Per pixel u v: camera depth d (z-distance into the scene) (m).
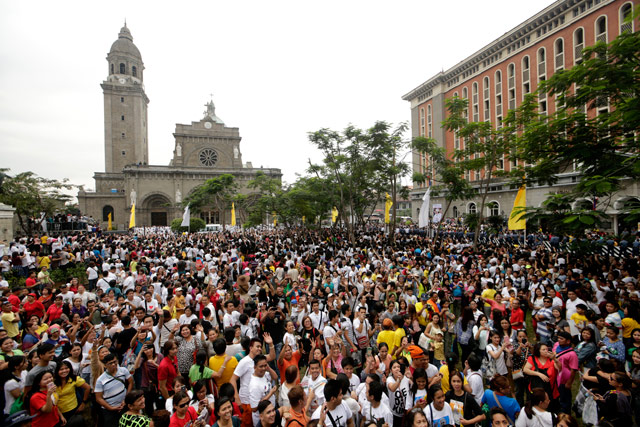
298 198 32.44
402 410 5.61
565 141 11.38
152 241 27.42
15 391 5.62
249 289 12.27
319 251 18.91
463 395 5.50
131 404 5.14
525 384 6.77
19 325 9.48
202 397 5.27
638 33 9.09
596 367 5.99
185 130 70.94
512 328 8.41
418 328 8.59
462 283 11.49
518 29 35.84
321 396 5.59
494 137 19.59
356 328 8.09
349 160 25.80
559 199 11.05
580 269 13.41
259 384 5.67
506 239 25.12
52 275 16.77
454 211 46.56
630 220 9.95
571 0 30.50
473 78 43.56
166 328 8.22
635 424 5.57
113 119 72.62
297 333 8.72
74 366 6.55
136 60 76.06
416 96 54.75
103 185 71.12
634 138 10.48
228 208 59.94
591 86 9.94
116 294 11.32
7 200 29.20
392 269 12.94
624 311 8.52
